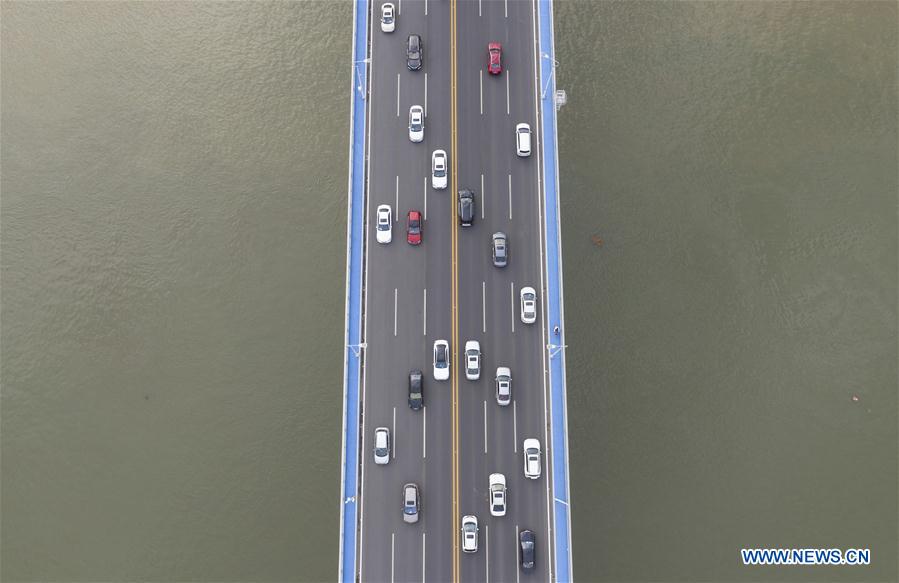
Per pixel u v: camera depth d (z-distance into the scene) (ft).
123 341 295.28
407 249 281.54
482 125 293.02
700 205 307.78
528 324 274.36
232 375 292.81
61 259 304.71
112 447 285.02
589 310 296.92
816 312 295.07
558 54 326.65
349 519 255.70
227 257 306.76
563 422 263.90
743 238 304.09
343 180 316.40
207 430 287.28
